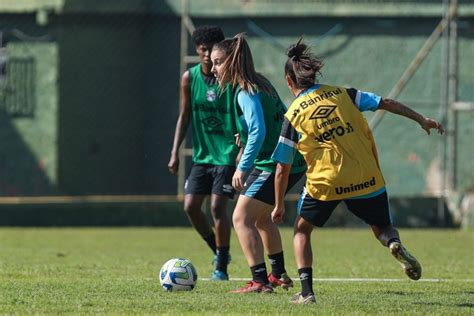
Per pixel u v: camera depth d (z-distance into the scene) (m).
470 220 46.41
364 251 34.66
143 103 57.25
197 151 24.45
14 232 43.09
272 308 17.06
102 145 56.59
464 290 21.02
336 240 39.97
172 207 47.19
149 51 57.31
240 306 17.36
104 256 31.69
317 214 17.27
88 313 16.42
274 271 20.69
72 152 55.78
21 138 55.44
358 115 17.19
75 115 55.88
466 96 55.12
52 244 37.00
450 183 48.00
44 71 55.34
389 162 55.84
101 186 56.44
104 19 56.59
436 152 55.22
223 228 23.77
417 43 56.03
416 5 55.59
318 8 56.53
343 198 17.06
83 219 47.06
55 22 55.22
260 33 57.44
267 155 19.83
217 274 23.77
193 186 24.52
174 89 56.97
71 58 55.72
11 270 25.23
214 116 23.95
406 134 55.53
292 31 57.25
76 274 24.38
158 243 38.00
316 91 17.31
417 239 40.25
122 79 57.12
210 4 57.22
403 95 55.78
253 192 19.88
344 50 56.78
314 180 17.09
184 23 47.34
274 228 20.62
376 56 56.44
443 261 30.55
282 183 17.52
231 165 23.91
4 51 55.50
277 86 57.34
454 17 47.53
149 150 57.06
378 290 20.94
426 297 19.34
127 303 17.77
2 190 55.34
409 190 55.62
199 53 23.86
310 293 17.72
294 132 17.28
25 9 54.97
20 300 18.16
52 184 55.25
